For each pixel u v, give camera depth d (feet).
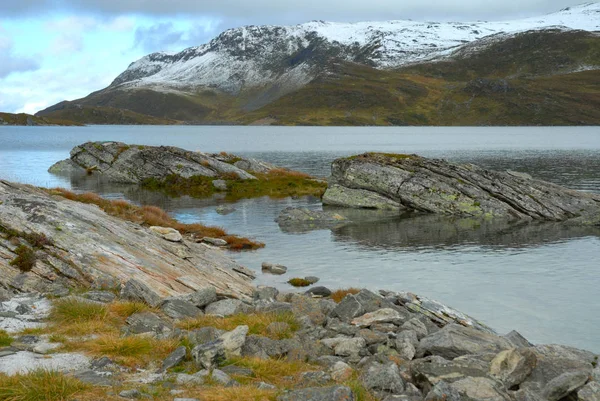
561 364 47.96
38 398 37.01
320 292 95.76
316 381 44.62
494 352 52.44
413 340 57.00
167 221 160.15
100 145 328.90
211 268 99.45
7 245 79.66
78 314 59.36
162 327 58.80
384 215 197.98
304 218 182.70
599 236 157.99
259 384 42.98
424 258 129.49
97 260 81.20
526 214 193.67
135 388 40.52
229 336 49.93
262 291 87.61
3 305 62.85
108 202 167.53
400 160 226.58
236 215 193.67
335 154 513.86
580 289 103.55
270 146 654.53
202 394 39.34
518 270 118.11
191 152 297.94
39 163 396.16
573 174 317.63
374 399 41.01
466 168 215.31
